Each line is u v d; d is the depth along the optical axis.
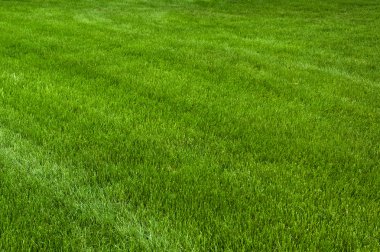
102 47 11.31
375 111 7.64
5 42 11.03
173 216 4.02
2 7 18.38
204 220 3.99
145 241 3.70
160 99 7.34
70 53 10.36
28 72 8.38
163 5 24.39
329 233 3.89
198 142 5.72
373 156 5.67
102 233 3.77
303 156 5.52
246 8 25.00
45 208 4.06
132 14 19.38
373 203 4.43
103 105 6.85
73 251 3.53
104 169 4.79
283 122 6.62
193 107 7.06
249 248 3.67
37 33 12.61
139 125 6.00
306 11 24.20
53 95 7.02
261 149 5.62
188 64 9.99
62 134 5.61
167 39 13.18
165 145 5.51
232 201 4.35
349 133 6.44
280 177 4.87
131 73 8.82
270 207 4.26
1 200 4.17
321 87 8.91
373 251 3.67
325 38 15.49
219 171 4.98
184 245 3.68
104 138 5.62
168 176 4.73
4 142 5.33
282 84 8.88
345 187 4.71
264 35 15.66
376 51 13.45
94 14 18.48
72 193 4.38
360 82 9.66
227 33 15.57
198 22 18.11
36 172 4.70
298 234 3.87
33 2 21.19
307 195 4.54
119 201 4.25
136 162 4.98
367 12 23.89
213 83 8.55
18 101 6.72
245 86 8.56
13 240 3.59
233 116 6.73
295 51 12.87
